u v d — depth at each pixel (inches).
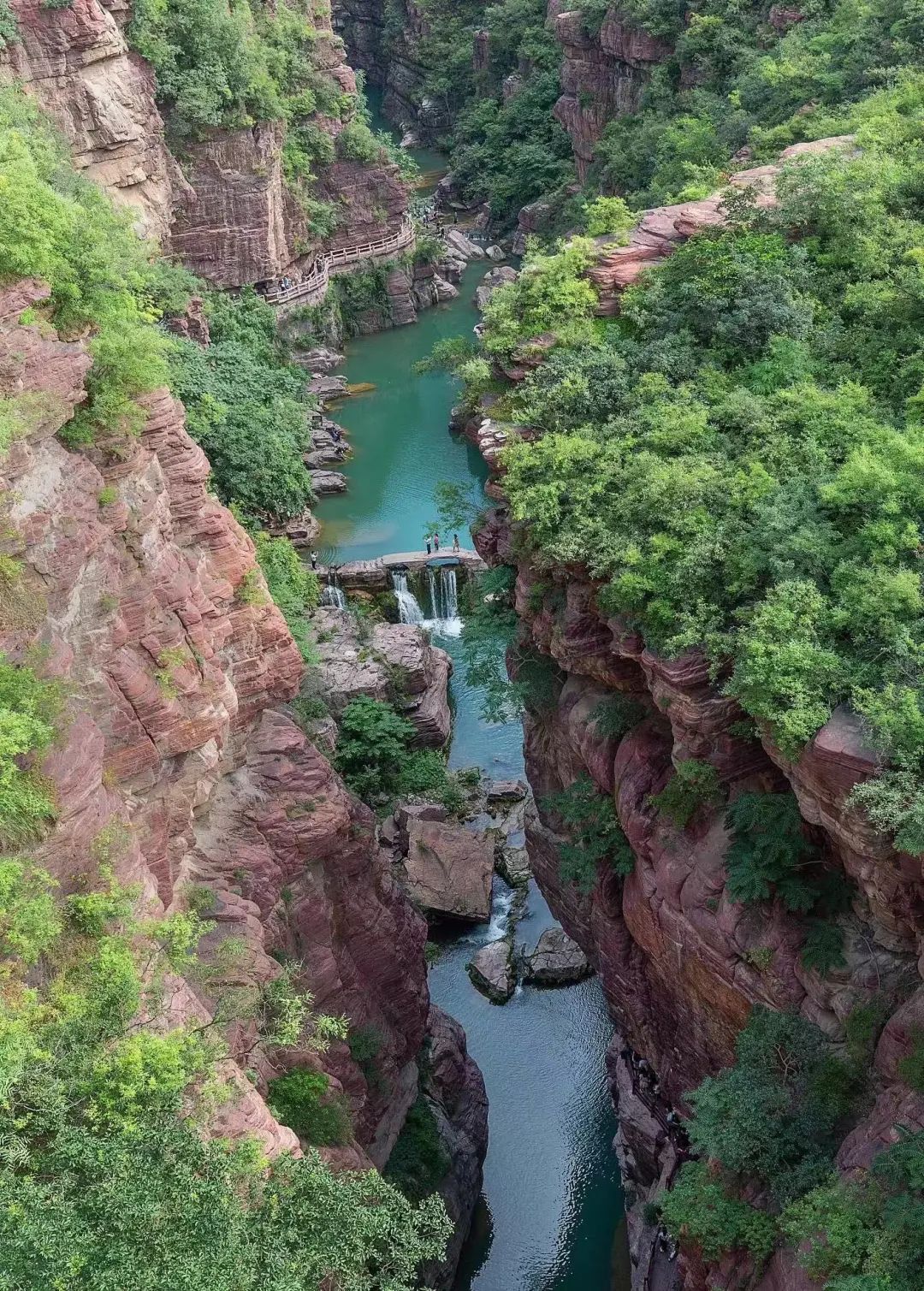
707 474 1064.8
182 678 967.6
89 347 930.7
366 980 1248.2
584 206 1477.6
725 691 939.3
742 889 1003.3
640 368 1235.2
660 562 1038.4
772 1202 922.7
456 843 1669.5
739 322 1216.2
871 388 1134.4
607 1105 1397.6
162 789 979.3
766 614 924.0
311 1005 1087.6
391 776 1785.2
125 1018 737.0
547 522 1119.6
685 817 1077.1
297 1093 992.9
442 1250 719.7
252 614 1112.8
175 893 1019.3
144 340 964.6
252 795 1127.6
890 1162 806.5
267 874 1095.0
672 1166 1211.2
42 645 818.8
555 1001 1514.5
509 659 1492.4
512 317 1343.5
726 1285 930.1
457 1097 1349.7
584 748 1241.4
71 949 761.0
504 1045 1471.5
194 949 1010.1
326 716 1787.6
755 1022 984.3
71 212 950.4
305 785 1151.0
